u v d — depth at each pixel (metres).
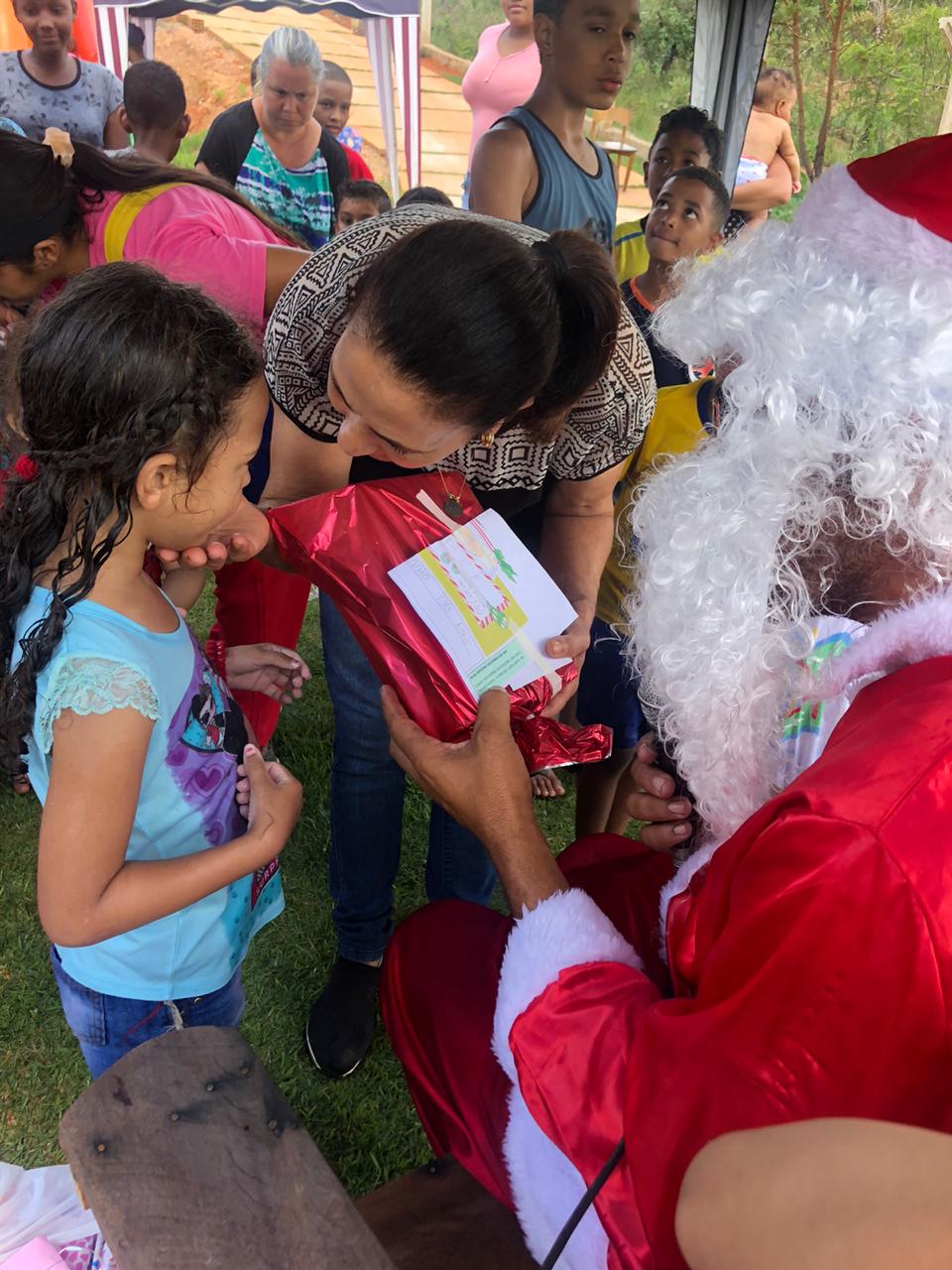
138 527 1.10
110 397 1.00
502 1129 1.17
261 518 1.40
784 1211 0.53
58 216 1.81
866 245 0.81
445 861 1.97
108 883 1.11
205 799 1.26
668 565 0.89
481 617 1.40
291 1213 1.06
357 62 5.59
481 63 3.98
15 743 1.10
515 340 1.11
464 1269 1.12
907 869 0.64
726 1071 0.72
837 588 0.87
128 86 3.88
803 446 0.80
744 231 0.95
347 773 1.82
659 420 2.06
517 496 1.62
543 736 1.41
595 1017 0.93
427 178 5.44
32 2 4.06
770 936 0.69
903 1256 0.48
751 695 0.90
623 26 2.91
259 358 1.14
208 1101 1.16
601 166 3.27
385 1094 1.90
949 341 0.75
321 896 2.32
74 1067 1.88
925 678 0.76
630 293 2.78
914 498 0.78
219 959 1.38
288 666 1.70
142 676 1.08
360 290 1.16
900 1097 0.68
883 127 4.79
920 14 4.61
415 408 1.14
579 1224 0.99
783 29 4.61
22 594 1.09
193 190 1.96
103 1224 1.04
